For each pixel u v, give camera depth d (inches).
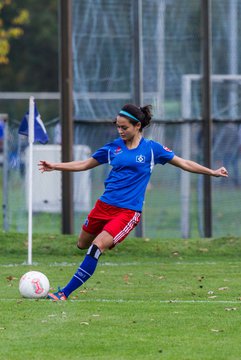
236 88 1932.8
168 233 1909.4
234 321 985.5
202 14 1882.4
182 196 1908.2
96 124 1829.5
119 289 1226.6
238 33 1931.6
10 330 932.0
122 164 1096.8
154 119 1872.5
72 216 1784.0
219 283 1290.6
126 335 914.1
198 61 1899.6
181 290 1220.5
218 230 1929.1
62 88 1779.0
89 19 1829.5
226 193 1931.6
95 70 1833.2
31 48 5885.8
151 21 1872.5
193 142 1899.6
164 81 1882.4
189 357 824.9
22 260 1573.6
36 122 1508.4
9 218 1956.2
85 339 894.4
